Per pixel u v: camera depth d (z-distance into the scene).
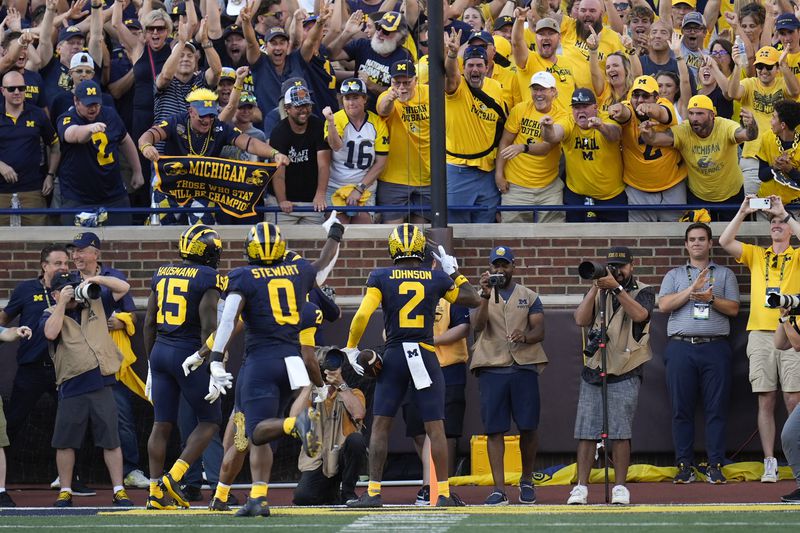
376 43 49.94
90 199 48.19
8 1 57.09
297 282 30.77
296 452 45.84
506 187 48.03
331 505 37.66
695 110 46.19
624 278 38.97
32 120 48.75
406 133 48.09
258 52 50.81
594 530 26.23
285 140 46.66
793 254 43.75
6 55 48.66
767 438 43.41
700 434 45.66
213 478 43.94
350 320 46.34
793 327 38.31
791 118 45.44
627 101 47.25
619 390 38.25
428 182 48.50
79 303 39.59
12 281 47.06
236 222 48.03
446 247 44.06
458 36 48.09
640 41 52.88
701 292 43.53
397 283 34.22
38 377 43.06
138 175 49.84
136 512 33.12
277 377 30.27
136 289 47.03
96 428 39.31
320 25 50.47
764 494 40.00
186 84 50.06
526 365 39.69
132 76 51.44
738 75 49.03
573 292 46.91
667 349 44.56
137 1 57.59
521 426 39.44
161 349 34.09
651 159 47.00
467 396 45.78
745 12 52.31
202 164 45.78
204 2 56.44
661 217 48.03
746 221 47.69
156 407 34.25
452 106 47.50
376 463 34.44
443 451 34.28
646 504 36.44
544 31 48.84
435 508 33.41
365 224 47.47
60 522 29.75
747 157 48.31
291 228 46.84
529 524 27.75
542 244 47.06
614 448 38.06
